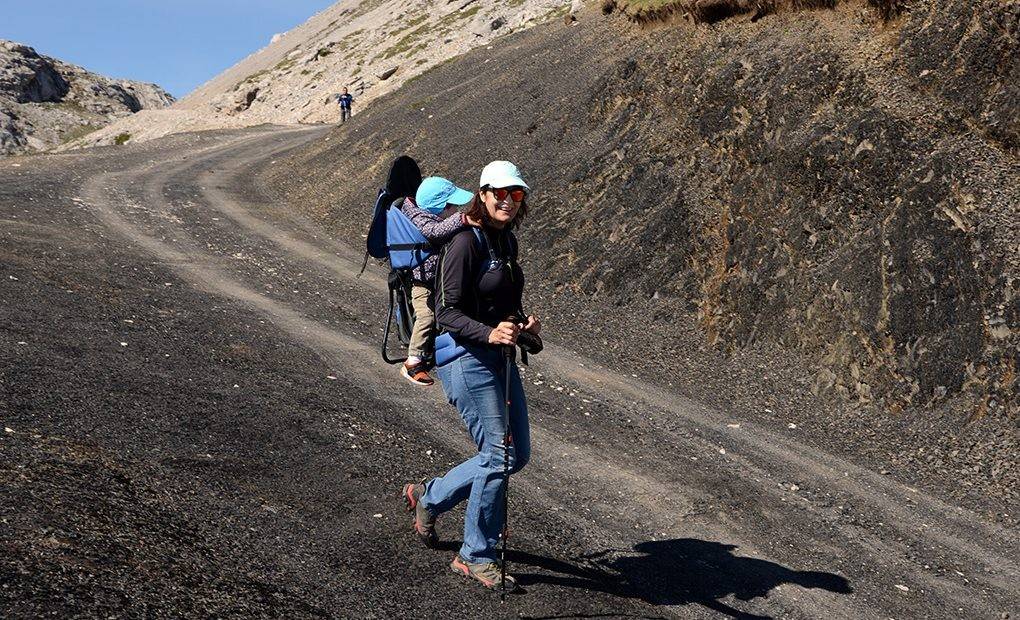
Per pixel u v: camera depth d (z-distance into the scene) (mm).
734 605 4273
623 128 16516
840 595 4707
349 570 3756
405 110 27922
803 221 11469
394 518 4484
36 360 6027
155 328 8250
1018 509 6793
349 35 85938
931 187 10227
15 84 121250
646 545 4977
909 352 9258
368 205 21922
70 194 20328
